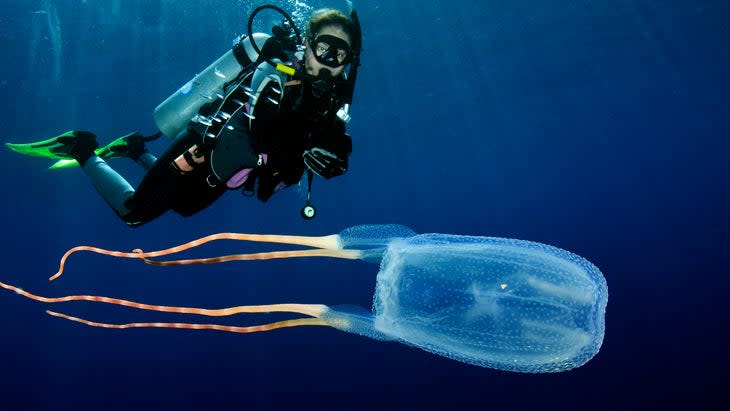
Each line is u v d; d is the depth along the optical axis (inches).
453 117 980.6
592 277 77.2
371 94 733.3
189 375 795.4
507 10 518.6
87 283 1595.7
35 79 563.5
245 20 445.1
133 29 480.7
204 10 447.5
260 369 767.1
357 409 631.8
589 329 74.6
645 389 601.0
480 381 631.2
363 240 78.7
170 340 889.5
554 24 567.5
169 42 504.1
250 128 83.6
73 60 531.2
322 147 89.6
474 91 807.1
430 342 75.3
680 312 808.3
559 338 75.1
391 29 533.3
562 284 77.0
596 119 1189.7
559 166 1990.7
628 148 1664.6
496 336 76.3
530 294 77.1
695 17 586.9
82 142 108.1
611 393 593.6
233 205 1605.6
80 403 832.3
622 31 613.9
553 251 79.7
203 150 85.0
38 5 446.6
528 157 1712.6
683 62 769.6
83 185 1069.1
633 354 687.7
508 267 78.8
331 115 86.5
